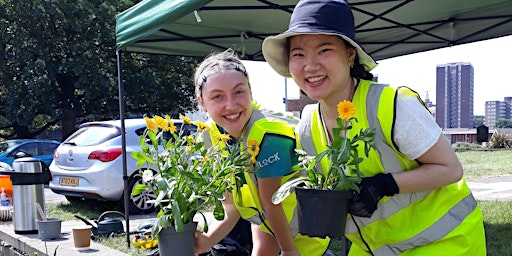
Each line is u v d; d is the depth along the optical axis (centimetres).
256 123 209
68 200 862
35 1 1767
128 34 503
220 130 231
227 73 201
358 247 208
